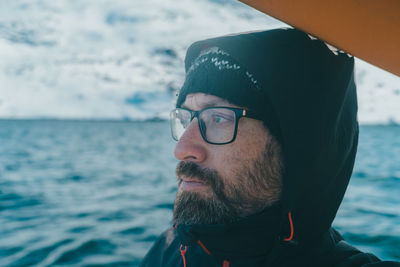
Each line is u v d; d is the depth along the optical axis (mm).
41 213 10422
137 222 8922
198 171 807
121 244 7043
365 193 12383
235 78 814
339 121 874
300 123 779
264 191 804
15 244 7234
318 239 877
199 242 847
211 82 833
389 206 9984
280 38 786
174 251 1096
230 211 794
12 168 22328
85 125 102688
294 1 575
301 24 691
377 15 521
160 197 12773
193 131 829
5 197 13234
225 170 800
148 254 1218
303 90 777
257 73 774
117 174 19703
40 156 29109
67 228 8508
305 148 783
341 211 9406
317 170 810
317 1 546
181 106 933
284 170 814
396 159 24859
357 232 7297
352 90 930
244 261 826
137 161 25781
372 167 20281
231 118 808
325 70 802
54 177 18750
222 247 824
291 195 788
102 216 9781
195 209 804
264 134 810
